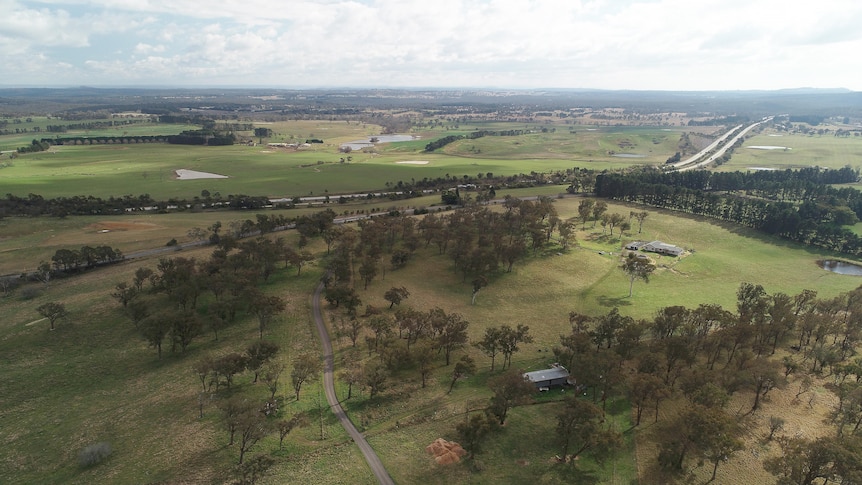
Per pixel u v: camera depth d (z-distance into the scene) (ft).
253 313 474.08
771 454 282.36
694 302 518.78
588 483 258.57
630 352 381.60
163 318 396.78
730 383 328.70
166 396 342.23
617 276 592.60
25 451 288.30
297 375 336.49
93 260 589.32
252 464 269.03
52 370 376.68
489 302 513.45
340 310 483.92
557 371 363.97
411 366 385.09
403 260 600.80
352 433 300.61
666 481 261.65
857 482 221.46
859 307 440.45
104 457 279.69
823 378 369.30
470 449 277.23
